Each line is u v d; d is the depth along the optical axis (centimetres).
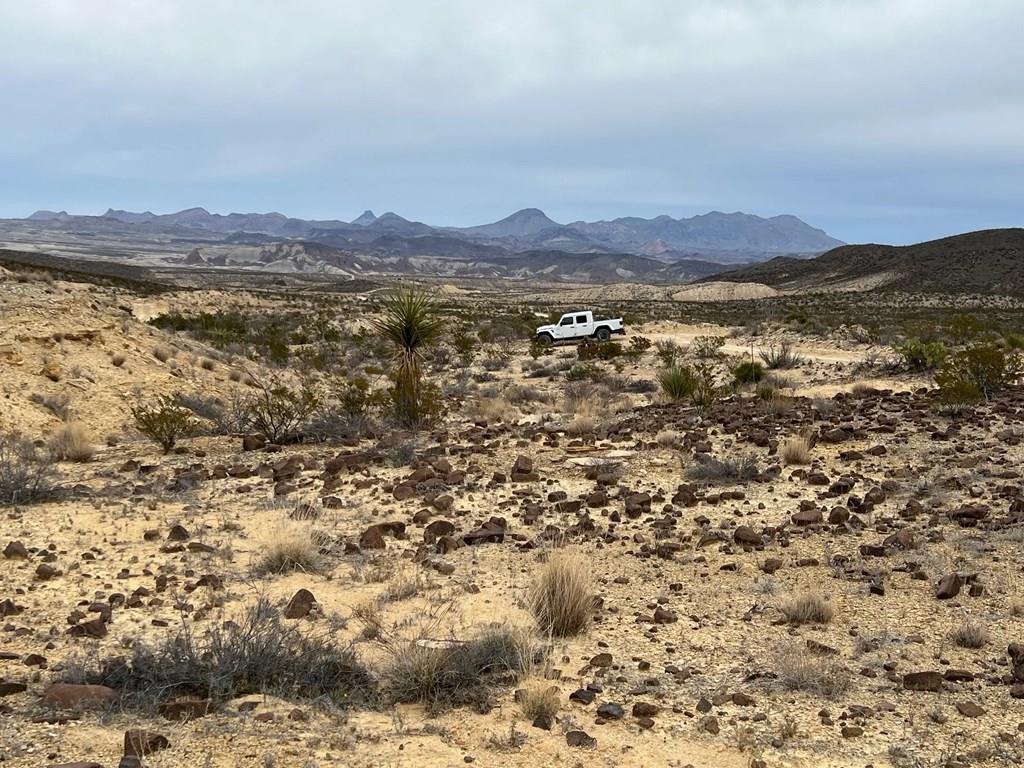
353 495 1153
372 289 19388
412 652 570
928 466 1205
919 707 519
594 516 1045
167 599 721
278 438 1675
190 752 437
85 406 1884
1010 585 724
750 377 2675
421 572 819
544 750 465
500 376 3484
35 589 742
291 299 8069
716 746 473
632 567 837
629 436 1585
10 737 445
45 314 2191
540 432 1706
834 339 4203
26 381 1850
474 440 1598
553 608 668
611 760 455
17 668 559
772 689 552
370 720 508
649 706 515
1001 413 1603
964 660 589
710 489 1170
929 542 857
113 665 548
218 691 516
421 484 1195
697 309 9562
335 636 639
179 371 2380
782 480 1196
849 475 1187
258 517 1026
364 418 1831
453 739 480
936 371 2419
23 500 1084
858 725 496
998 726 490
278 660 557
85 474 1302
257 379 2750
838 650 614
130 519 1005
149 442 1688
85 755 428
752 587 762
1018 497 987
